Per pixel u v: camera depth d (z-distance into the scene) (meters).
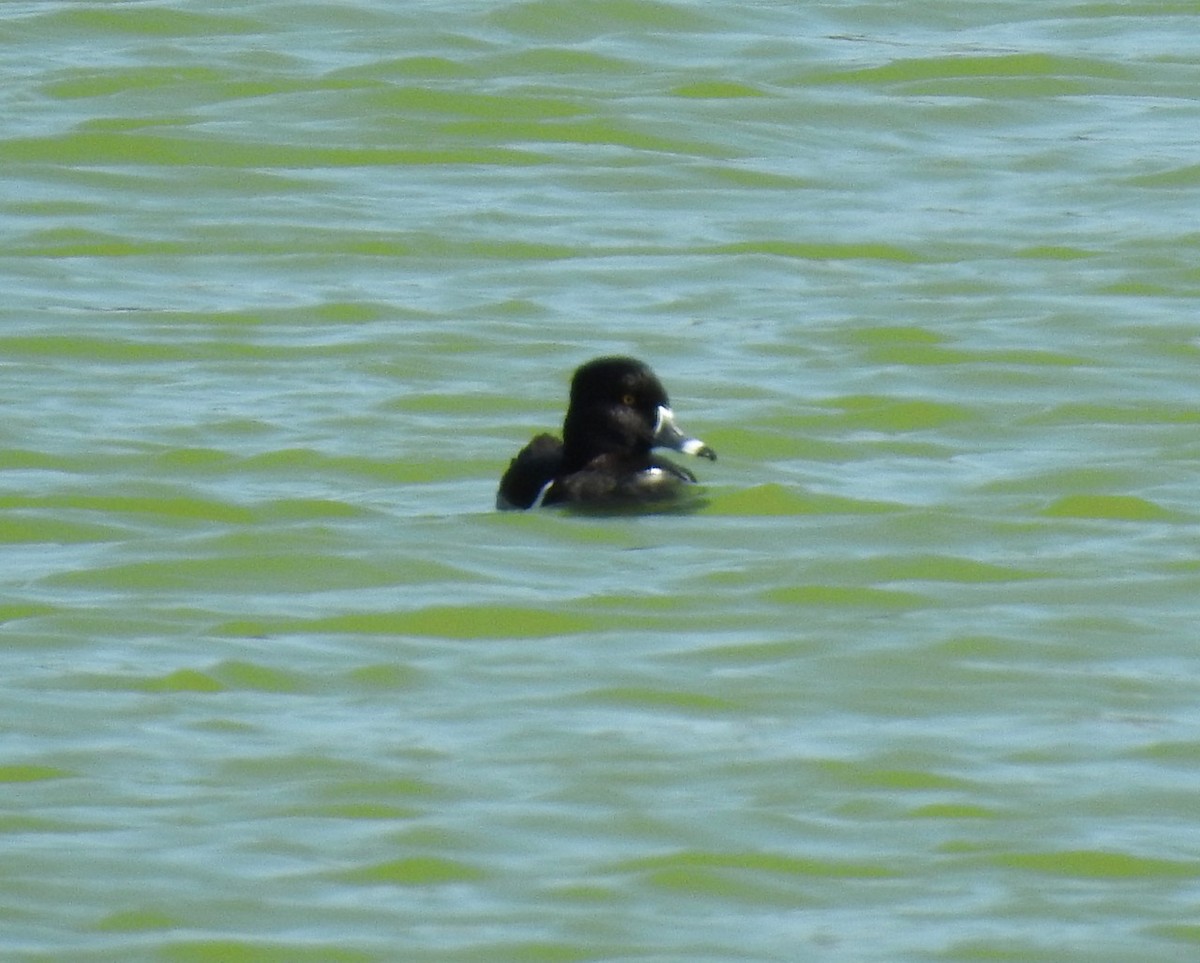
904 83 32.56
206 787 14.13
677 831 13.66
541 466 19.06
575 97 31.77
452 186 29.05
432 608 16.73
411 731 14.88
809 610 16.80
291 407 21.58
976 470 19.83
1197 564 17.56
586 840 13.57
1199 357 22.95
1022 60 33.22
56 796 14.00
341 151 30.06
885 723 15.03
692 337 23.77
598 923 12.75
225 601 16.95
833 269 26.09
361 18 34.78
